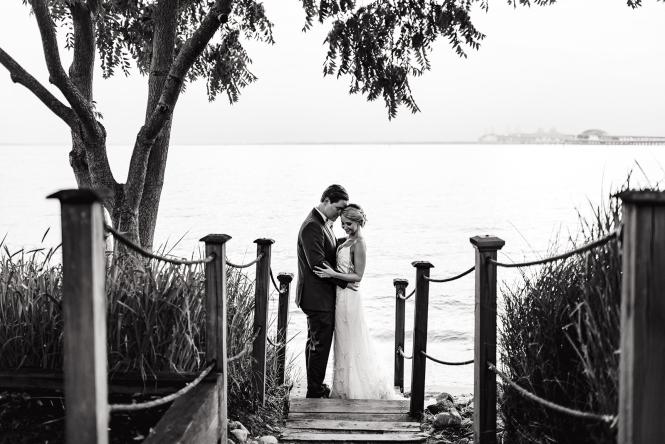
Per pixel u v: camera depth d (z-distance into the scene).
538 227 40.31
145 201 6.72
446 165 165.62
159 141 6.73
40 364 4.02
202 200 62.59
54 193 2.31
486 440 4.17
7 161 192.62
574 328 3.54
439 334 14.73
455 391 8.41
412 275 25.08
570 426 3.43
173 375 3.93
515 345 4.02
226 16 5.69
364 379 7.00
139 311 3.97
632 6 6.62
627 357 2.51
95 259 2.33
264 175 112.88
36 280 4.20
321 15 6.68
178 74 5.92
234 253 30.61
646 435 2.47
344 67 6.96
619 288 3.09
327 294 6.95
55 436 3.29
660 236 2.43
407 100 7.08
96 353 2.35
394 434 5.18
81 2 5.65
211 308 4.06
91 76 6.22
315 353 6.99
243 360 5.19
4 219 44.81
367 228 42.28
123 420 3.55
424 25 6.84
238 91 8.31
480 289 4.12
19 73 5.80
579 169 134.50
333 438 5.02
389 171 130.12
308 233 6.88
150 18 7.39
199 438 3.47
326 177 106.44
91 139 6.05
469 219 46.38
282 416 5.78
